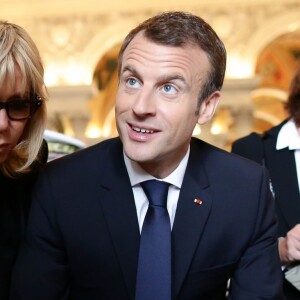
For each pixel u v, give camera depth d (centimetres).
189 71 108
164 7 904
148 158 111
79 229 123
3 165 134
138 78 109
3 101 115
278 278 126
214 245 124
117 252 120
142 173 123
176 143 113
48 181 128
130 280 119
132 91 111
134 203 123
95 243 122
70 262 125
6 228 133
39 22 928
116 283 121
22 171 135
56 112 917
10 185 139
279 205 167
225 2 882
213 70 115
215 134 845
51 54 930
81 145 224
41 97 125
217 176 130
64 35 927
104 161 130
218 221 125
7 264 131
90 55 927
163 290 115
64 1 912
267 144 176
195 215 124
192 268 122
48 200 125
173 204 126
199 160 131
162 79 107
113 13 919
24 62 115
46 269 123
